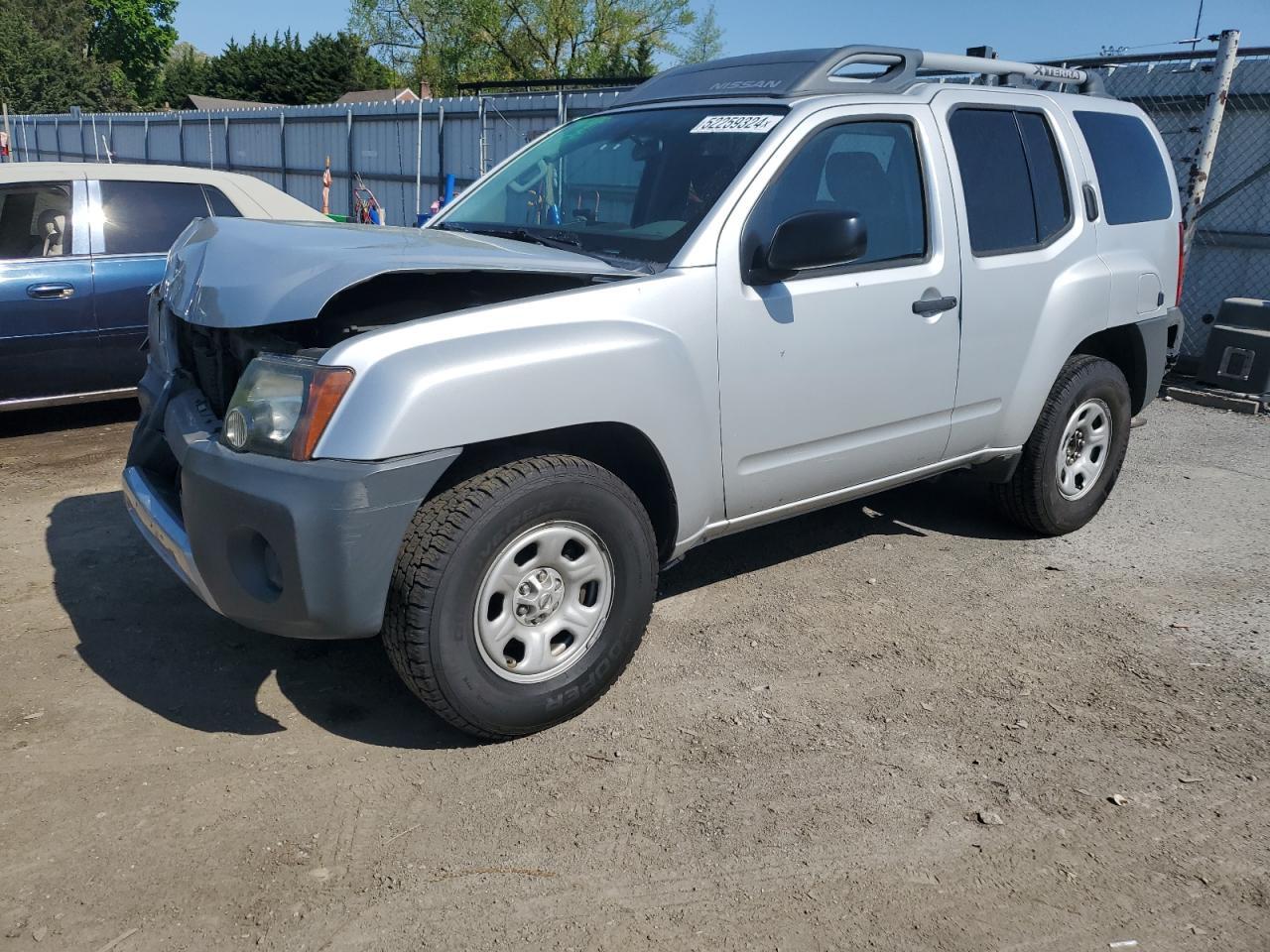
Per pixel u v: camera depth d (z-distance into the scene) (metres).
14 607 3.98
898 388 3.96
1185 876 2.62
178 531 3.11
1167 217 5.23
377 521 2.71
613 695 3.46
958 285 4.09
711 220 3.40
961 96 4.27
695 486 3.42
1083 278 4.61
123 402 7.34
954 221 4.08
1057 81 5.18
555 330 2.99
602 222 3.83
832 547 4.87
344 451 2.68
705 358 3.35
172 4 72.38
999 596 4.34
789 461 3.72
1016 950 2.37
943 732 3.27
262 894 2.47
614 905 2.47
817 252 3.30
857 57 4.00
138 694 3.38
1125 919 2.47
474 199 4.42
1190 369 9.10
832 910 2.47
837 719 3.34
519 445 3.11
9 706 3.28
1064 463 4.86
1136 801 2.93
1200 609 4.25
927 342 4.01
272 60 73.00
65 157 33.38
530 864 2.61
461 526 2.83
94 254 6.29
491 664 3.00
